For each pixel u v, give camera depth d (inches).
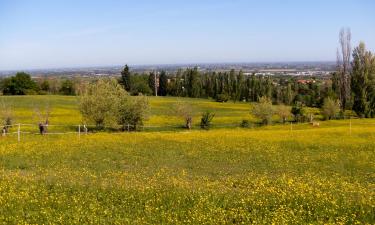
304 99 4877.0
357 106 3772.1
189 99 5467.5
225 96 5329.7
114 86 2760.8
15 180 930.7
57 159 1278.3
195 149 1514.5
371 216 704.4
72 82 5634.8
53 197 787.4
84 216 685.9
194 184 952.3
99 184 922.1
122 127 2687.0
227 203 775.7
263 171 1160.2
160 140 1752.0
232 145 1617.9
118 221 665.0
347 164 1255.5
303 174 1109.1
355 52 3873.0
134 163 1249.4
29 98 4421.8
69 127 2578.7
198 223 657.0
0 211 706.8
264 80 5541.3
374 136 1898.4
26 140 1766.7
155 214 708.0
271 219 685.3
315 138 1835.6
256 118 3408.0
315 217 704.4
